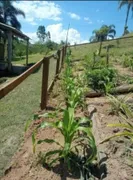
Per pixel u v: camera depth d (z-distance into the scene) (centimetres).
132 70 645
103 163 213
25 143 285
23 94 525
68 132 227
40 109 407
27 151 263
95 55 770
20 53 2412
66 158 225
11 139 302
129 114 296
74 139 250
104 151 231
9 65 1057
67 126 227
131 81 483
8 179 218
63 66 856
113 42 1246
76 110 364
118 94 429
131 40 1038
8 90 211
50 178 214
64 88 484
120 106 333
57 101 435
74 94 361
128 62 716
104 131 272
